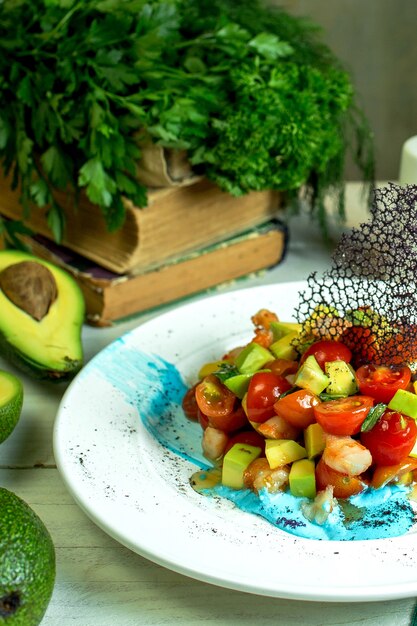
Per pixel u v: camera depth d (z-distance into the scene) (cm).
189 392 80
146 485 71
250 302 91
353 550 66
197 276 98
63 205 97
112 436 75
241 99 91
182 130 90
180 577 69
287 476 72
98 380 81
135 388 81
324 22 157
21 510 63
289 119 91
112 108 92
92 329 94
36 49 90
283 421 73
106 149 89
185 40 98
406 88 161
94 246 95
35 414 83
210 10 101
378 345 75
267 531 69
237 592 68
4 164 94
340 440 71
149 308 96
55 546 71
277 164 94
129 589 68
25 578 61
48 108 90
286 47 96
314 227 112
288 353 78
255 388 74
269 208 103
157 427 79
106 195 89
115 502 69
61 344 83
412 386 74
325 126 96
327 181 104
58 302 86
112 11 90
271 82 92
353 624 66
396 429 71
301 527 69
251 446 74
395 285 75
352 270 76
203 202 96
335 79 98
